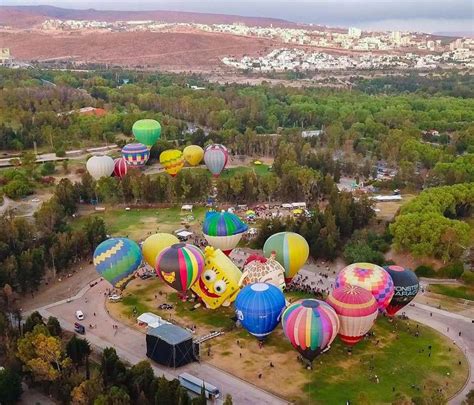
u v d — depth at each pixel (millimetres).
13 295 164375
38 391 128125
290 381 132875
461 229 192500
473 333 155125
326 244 199375
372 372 136125
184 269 159250
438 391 128250
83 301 172750
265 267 161625
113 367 127000
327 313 134250
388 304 156625
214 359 142000
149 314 160250
